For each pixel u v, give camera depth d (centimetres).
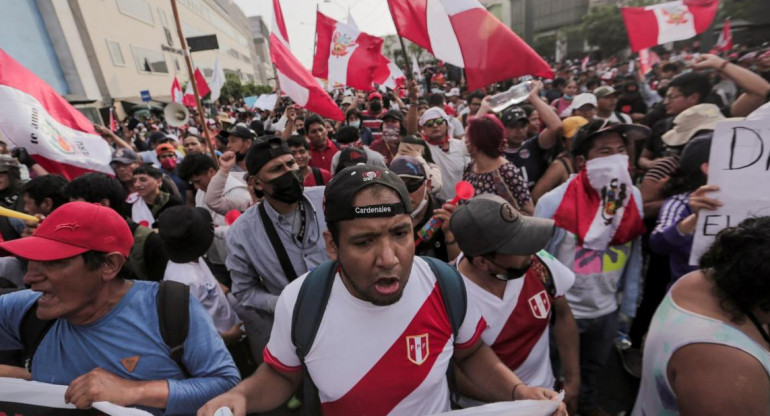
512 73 280
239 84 4053
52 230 104
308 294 104
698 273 120
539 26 4641
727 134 147
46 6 1747
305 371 112
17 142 242
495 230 136
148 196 322
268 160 180
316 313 102
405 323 103
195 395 118
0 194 265
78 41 1947
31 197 216
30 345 118
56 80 1806
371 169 92
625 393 256
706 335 104
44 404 108
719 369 100
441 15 290
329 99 400
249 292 203
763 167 144
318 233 202
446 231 196
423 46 306
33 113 246
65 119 266
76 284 107
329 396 106
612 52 3309
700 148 178
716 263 110
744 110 314
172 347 119
